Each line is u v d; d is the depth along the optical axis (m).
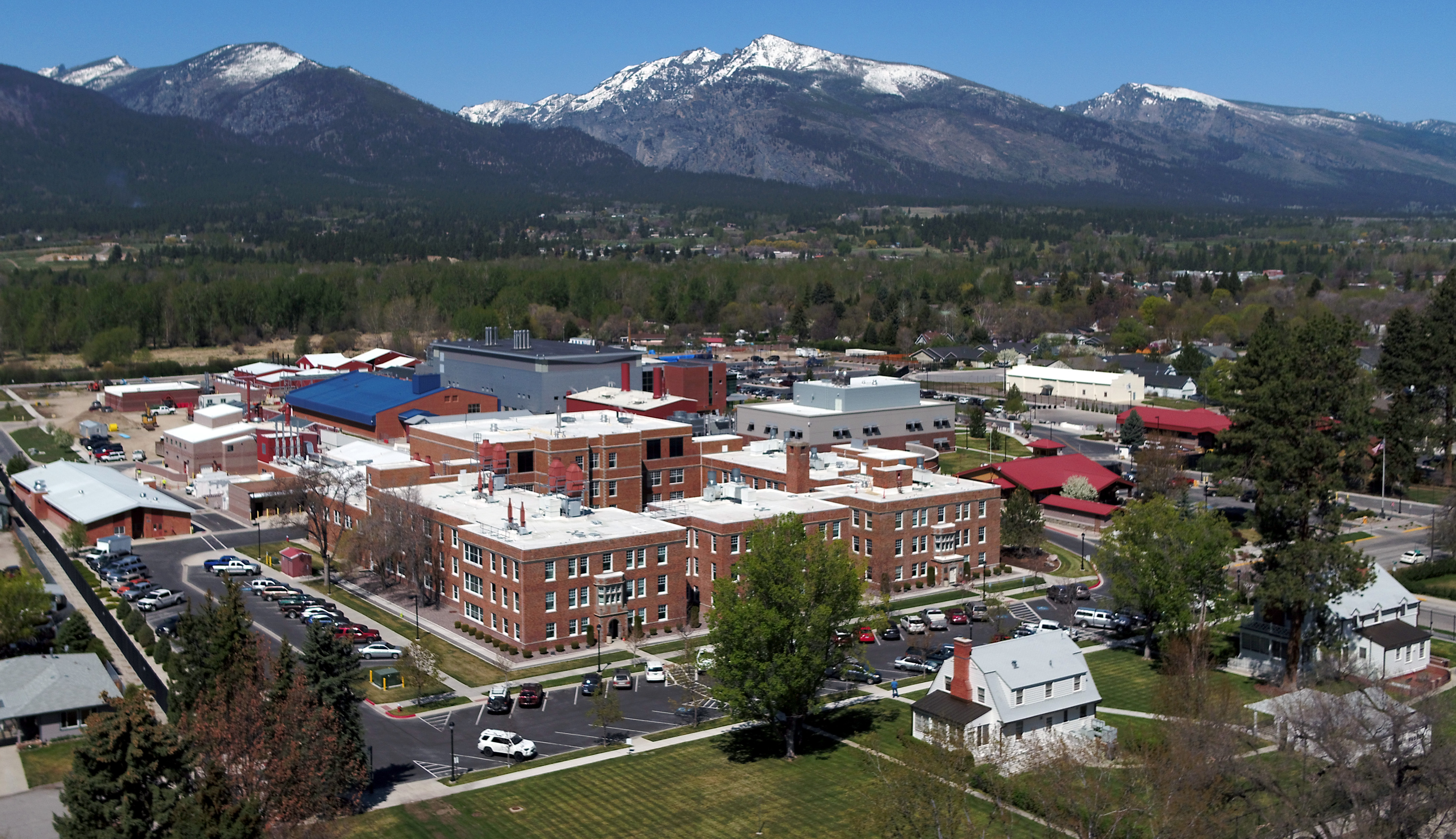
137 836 64.62
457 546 129.00
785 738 98.31
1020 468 188.62
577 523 128.50
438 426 164.88
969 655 93.88
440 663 114.31
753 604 93.62
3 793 84.75
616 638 122.25
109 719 66.12
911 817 75.56
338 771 78.00
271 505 175.88
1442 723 87.94
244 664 79.38
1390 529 169.62
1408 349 189.75
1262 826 74.56
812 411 196.50
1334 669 102.69
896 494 142.50
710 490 142.62
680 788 88.56
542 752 94.75
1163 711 94.75
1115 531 139.75
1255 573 117.81
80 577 137.38
